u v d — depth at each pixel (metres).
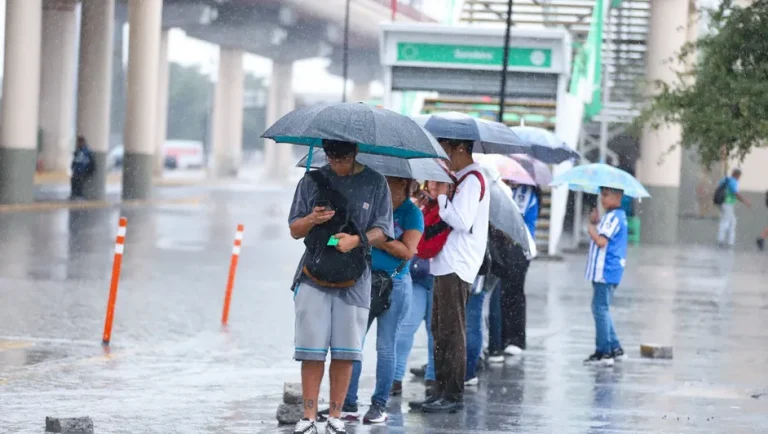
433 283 21.14
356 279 17.28
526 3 66.88
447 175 20.06
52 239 58.22
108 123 99.38
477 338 24.00
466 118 21.11
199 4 128.75
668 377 26.03
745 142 29.06
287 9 130.50
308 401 17.61
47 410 20.17
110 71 100.62
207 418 19.91
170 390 22.66
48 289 39.00
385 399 20.08
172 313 34.78
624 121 73.44
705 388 24.55
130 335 30.16
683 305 41.94
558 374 26.19
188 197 108.69
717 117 29.08
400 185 19.52
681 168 89.25
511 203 23.27
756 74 29.05
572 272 54.00
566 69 53.94
